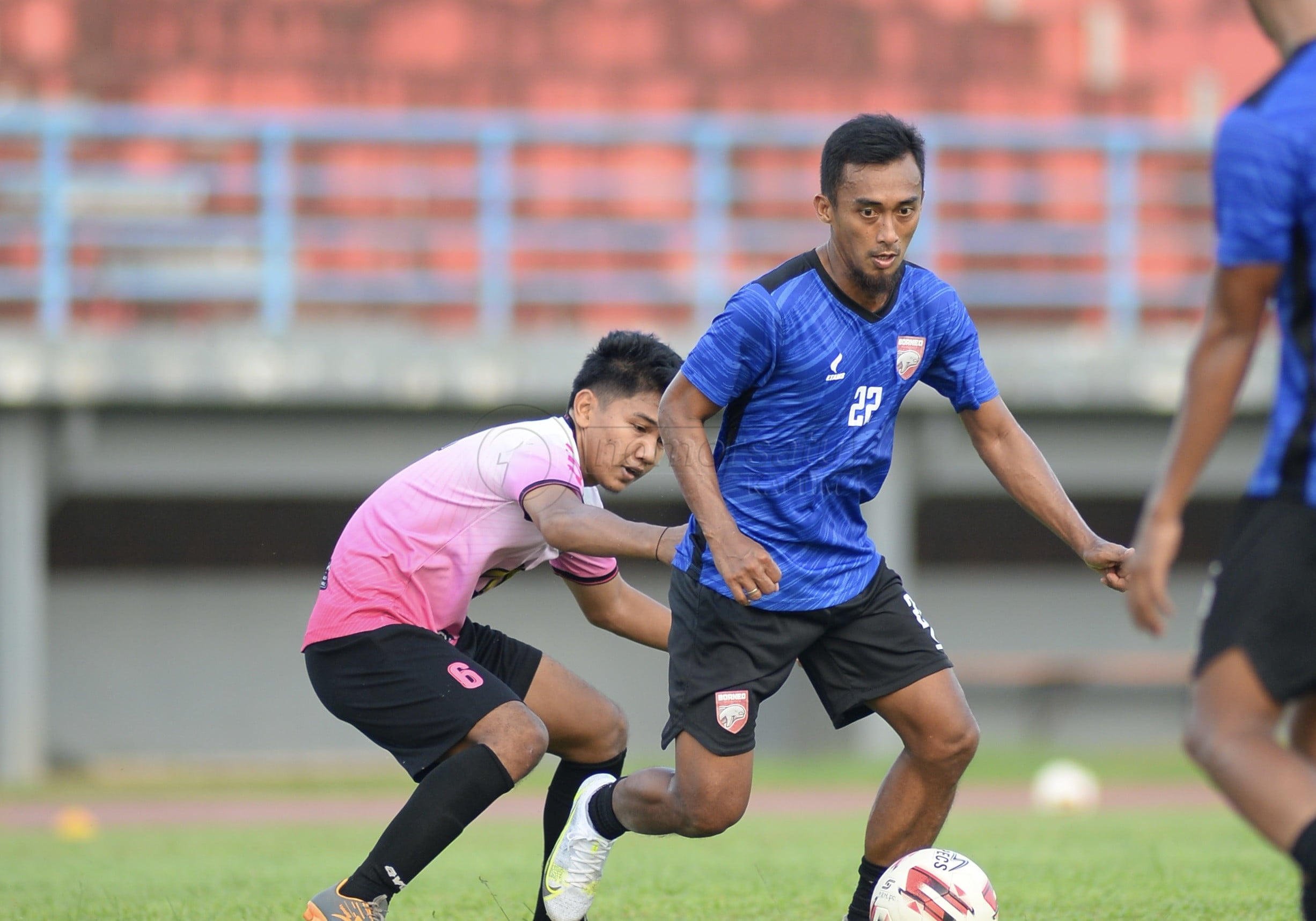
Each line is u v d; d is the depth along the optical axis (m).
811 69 67.62
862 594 14.35
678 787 14.35
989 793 42.50
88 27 63.09
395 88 65.06
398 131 54.41
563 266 63.72
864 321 13.73
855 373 13.82
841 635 14.49
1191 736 10.07
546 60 66.19
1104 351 49.91
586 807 15.22
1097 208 66.06
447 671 14.30
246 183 61.66
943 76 68.19
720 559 13.42
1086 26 69.44
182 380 46.03
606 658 56.47
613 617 16.39
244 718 53.88
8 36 62.62
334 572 14.77
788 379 13.79
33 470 46.00
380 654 14.40
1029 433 50.56
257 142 61.88
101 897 19.14
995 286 63.81
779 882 19.97
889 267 13.27
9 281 57.19
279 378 46.47
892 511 49.25
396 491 14.91
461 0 65.50
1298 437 10.02
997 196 65.38
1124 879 20.02
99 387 45.53
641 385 14.93
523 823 36.19
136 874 22.64
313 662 14.81
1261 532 10.10
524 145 64.62
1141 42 69.62
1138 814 35.50
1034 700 59.06
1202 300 58.53
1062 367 49.66
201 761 53.34
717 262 56.72
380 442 47.94
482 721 14.13
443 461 14.91
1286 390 10.13
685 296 60.06
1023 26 68.88
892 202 13.02
